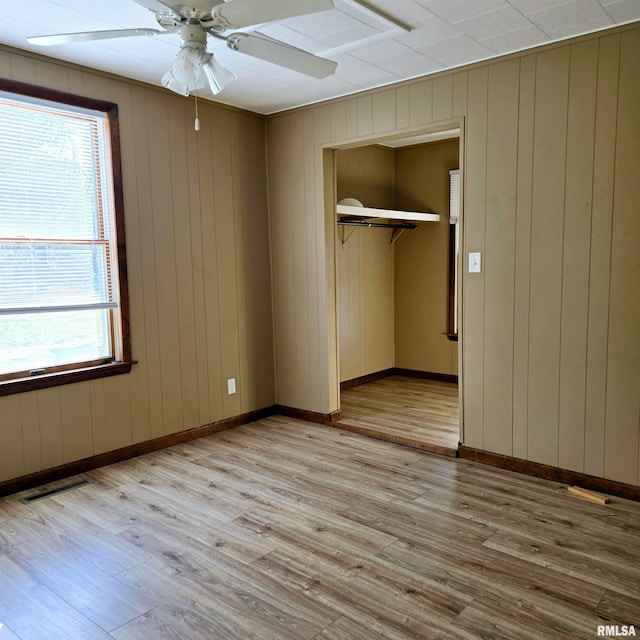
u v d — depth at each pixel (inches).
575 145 119.1
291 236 175.3
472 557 95.7
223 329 168.2
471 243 136.6
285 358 182.9
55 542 102.5
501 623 78.3
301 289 175.0
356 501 118.5
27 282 125.6
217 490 124.9
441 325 228.7
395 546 99.7
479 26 110.7
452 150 219.9
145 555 97.6
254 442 157.9
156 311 149.7
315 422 176.6
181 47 81.2
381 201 232.4
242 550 98.9
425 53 125.3
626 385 116.8
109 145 137.2
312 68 96.2
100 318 141.2
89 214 136.3
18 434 124.6
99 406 139.0
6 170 120.9
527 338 129.6
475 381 139.3
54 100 125.6
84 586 88.7
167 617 80.7
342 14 103.6
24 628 78.8
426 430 162.4
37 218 126.6
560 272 123.5
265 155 178.2
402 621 79.0
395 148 235.9
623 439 118.0
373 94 150.5
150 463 142.3
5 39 114.7
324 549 98.9
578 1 100.3
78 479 132.0
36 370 128.5
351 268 218.8
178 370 156.3
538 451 130.3
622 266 115.6
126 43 116.1
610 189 115.6
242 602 84.0
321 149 163.8
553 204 123.2
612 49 112.7
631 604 82.5
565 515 111.2
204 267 161.5
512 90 126.3
